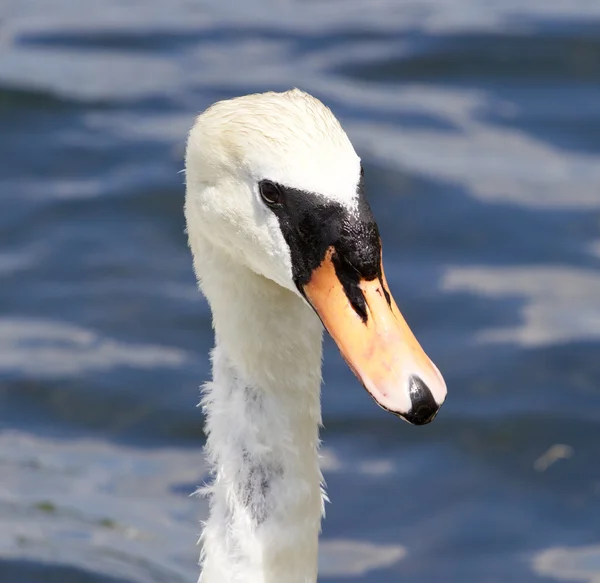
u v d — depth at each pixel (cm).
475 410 1320
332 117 660
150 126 1839
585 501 1216
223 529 721
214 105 689
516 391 1342
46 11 2262
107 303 1488
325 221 644
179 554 1151
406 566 1146
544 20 2122
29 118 1850
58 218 1628
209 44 2114
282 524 713
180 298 1495
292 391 708
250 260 676
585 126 1838
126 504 1216
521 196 1667
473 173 1714
